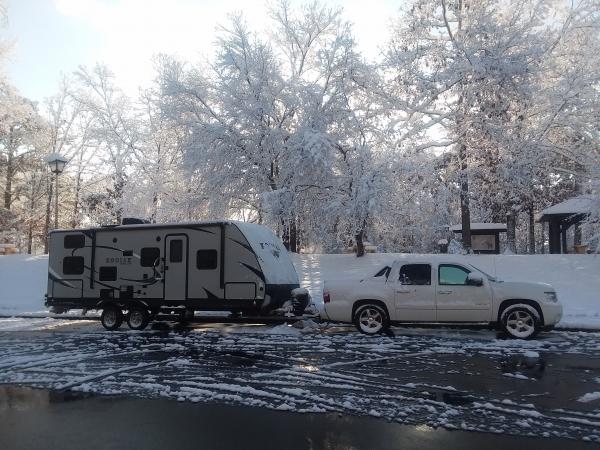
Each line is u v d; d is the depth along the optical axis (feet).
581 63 76.95
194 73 80.69
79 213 130.21
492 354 33.22
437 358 31.96
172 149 90.53
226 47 71.82
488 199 90.17
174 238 47.26
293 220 73.10
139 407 22.22
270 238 48.80
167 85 76.95
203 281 46.14
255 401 22.82
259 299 44.55
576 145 84.69
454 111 79.51
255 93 72.02
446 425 19.45
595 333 42.32
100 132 105.91
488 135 77.71
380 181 66.23
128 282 48.42
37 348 37.32
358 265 72.08
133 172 97.66
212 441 18.12
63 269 50.67
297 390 24.44
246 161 72.28
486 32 76.79
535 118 84.02
